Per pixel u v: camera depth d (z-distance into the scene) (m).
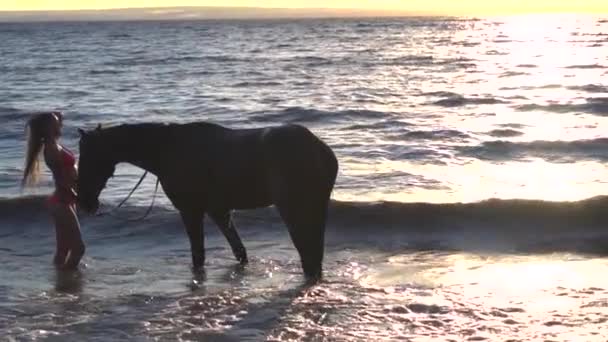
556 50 65.69
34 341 5.93
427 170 14.56
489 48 71.81
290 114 23.34
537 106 24.97
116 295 7.25
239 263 8.27
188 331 6.12
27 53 71.06
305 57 60.75
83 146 7.93
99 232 9.88
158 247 9.27
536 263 8.23
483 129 20.03
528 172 14.49
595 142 17.28
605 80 35.00
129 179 13.38
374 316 6.36
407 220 9.80
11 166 15.09
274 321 6.31
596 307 6.50
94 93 32.19
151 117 23.53
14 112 24.03
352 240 9.31
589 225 9.57
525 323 6.11
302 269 7.91
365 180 13.40
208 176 7.60
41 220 10.36
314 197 7.17
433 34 124.25
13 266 8.46
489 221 9.73
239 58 60.22
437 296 6.93
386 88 33.00
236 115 23.59
